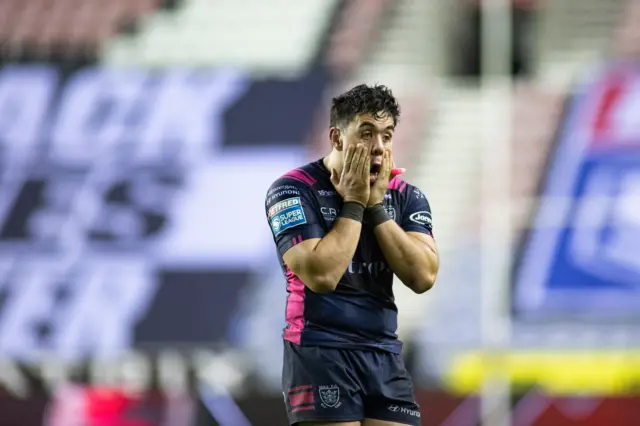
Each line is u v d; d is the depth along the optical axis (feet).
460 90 137.18
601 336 110.11
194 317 116.06
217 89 131.95
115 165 127.13
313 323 37.11
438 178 127.95
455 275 117.80
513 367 109.60
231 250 120.26
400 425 37.01
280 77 133.08
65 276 120.06
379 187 37.40
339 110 37.50
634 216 117.70
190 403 111.04
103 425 110.93
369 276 37.47
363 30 142.82
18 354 114.62
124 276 119.44
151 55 138.92
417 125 133.59
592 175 122.42
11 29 142.92
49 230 123.24
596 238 116.98
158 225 122.52
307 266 36.01
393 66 140.36
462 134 131.75
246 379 111.34
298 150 126.62
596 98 128.67
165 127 129.39
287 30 142.92
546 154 126.31
